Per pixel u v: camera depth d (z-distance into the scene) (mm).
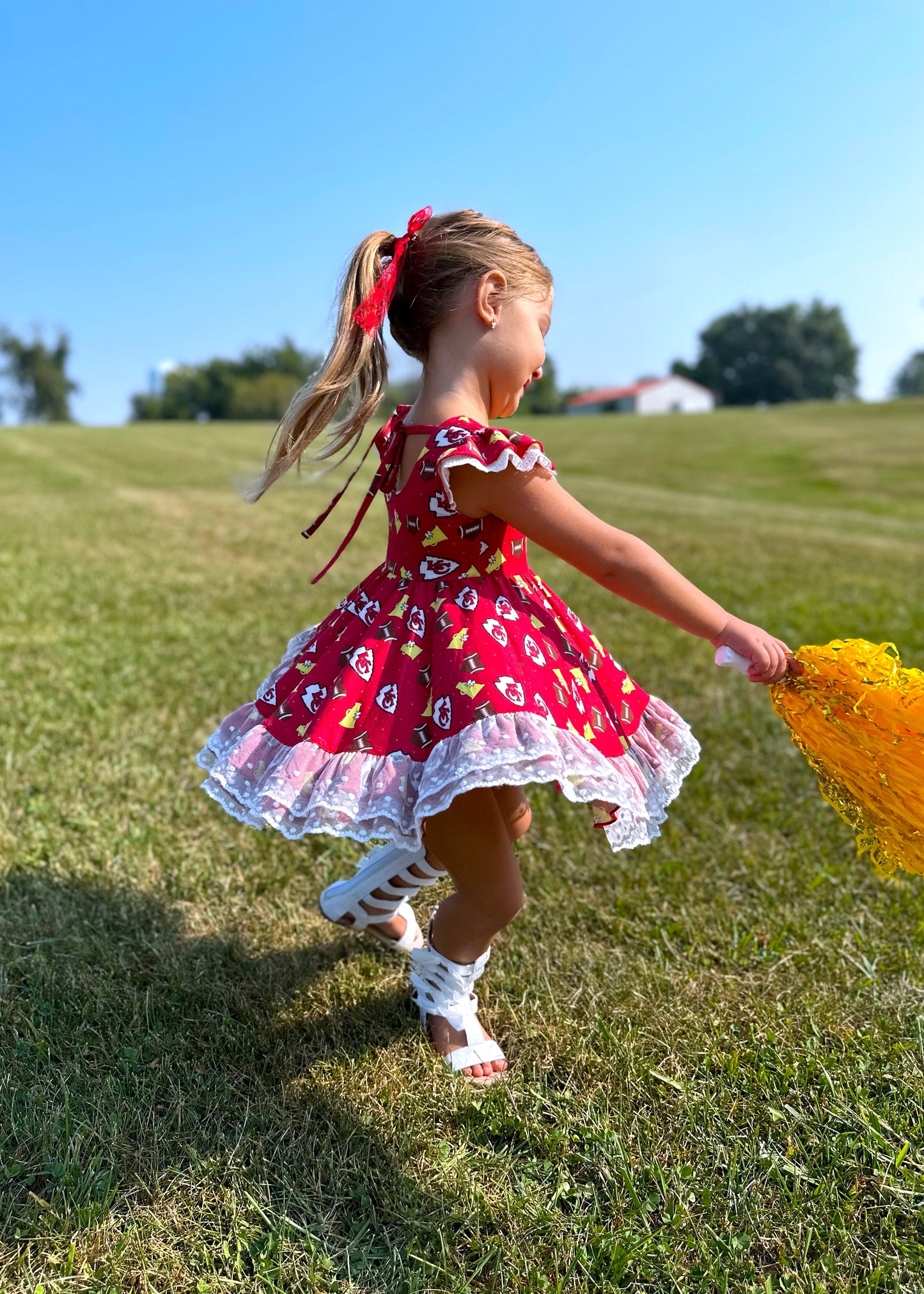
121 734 3430
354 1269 1425
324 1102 1749
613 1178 1594
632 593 1660
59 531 8711
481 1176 1602
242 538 8750
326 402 1782
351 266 1761
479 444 1621
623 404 76188
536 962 2197
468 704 1560
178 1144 1632
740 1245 1474
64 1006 1959
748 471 21203
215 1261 1436
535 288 1791
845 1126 1714
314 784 1577
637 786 1687
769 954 2240
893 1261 1464
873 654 1694
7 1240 1449
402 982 2129
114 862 2561
